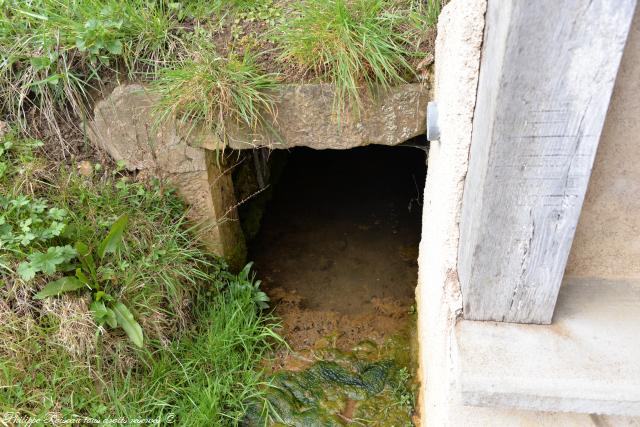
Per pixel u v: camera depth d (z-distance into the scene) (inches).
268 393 85.0
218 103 78.7
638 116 38.6
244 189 115.2
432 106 61.9
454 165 49.4
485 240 42.1
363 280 110.8
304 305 104.3
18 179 79.8
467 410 51.6
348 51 77.5
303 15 83.8
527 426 51.3
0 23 84.2
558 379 41.7
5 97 83.7
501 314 46.0
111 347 78.0
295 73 79.9
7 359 71.7
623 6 30.9
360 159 153.9
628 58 36.3
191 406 79.7
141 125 83.7
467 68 44.3
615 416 49.9
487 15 40.4
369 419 82.2
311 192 140.7
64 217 80.1
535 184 38.5
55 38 82.1
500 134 36.8
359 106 78.6
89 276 79.1
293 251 119.3
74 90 82.7
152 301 82.8
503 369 42.6
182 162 86.4
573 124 35.5
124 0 86.7
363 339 96.1
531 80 34.2
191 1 89.4
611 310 46.4
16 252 74.3
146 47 84.2
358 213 132.6
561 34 32.3
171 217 89.3
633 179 41.9
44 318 75.0
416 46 78.7
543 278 43.1
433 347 68.1
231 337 87.5
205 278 92.3
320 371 89.4
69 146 86.3
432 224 72.3
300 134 82.4
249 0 88.7
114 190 86.4
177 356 84.4
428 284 76.4
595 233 45.9
